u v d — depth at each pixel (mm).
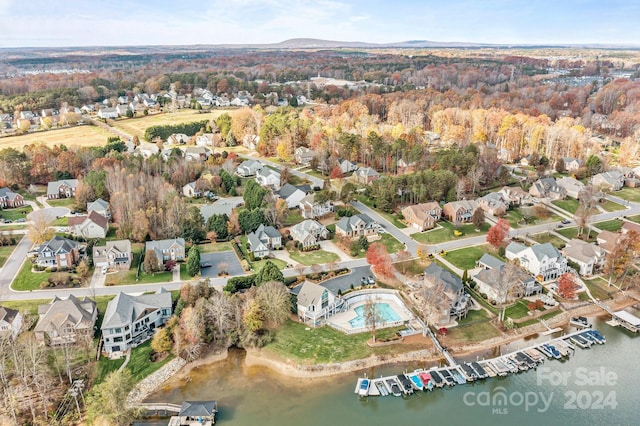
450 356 93625
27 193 173625
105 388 76062
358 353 93312
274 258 128875
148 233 136375
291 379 88000
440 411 81000
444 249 134500
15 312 95062
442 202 164750
